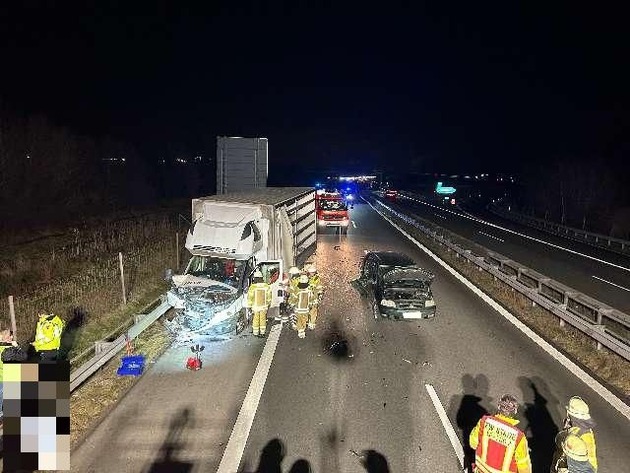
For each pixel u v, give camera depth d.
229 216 12.87
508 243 30.83
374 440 7.75
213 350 11.32
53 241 25.55
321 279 18.45
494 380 9.95
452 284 17.91
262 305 12.10
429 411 8.66
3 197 33.53
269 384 9.61
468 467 7.11
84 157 42.03
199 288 12.34
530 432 8.11
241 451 7.39
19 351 7.30
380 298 13.59
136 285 16.66
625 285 19.25
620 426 8.28
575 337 12.40
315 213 21.67
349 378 9.95
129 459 7.14
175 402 8.83
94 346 9.95
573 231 35.84
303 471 6.96
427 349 11.57
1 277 17.69
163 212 40.34
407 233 31.55
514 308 15.02
